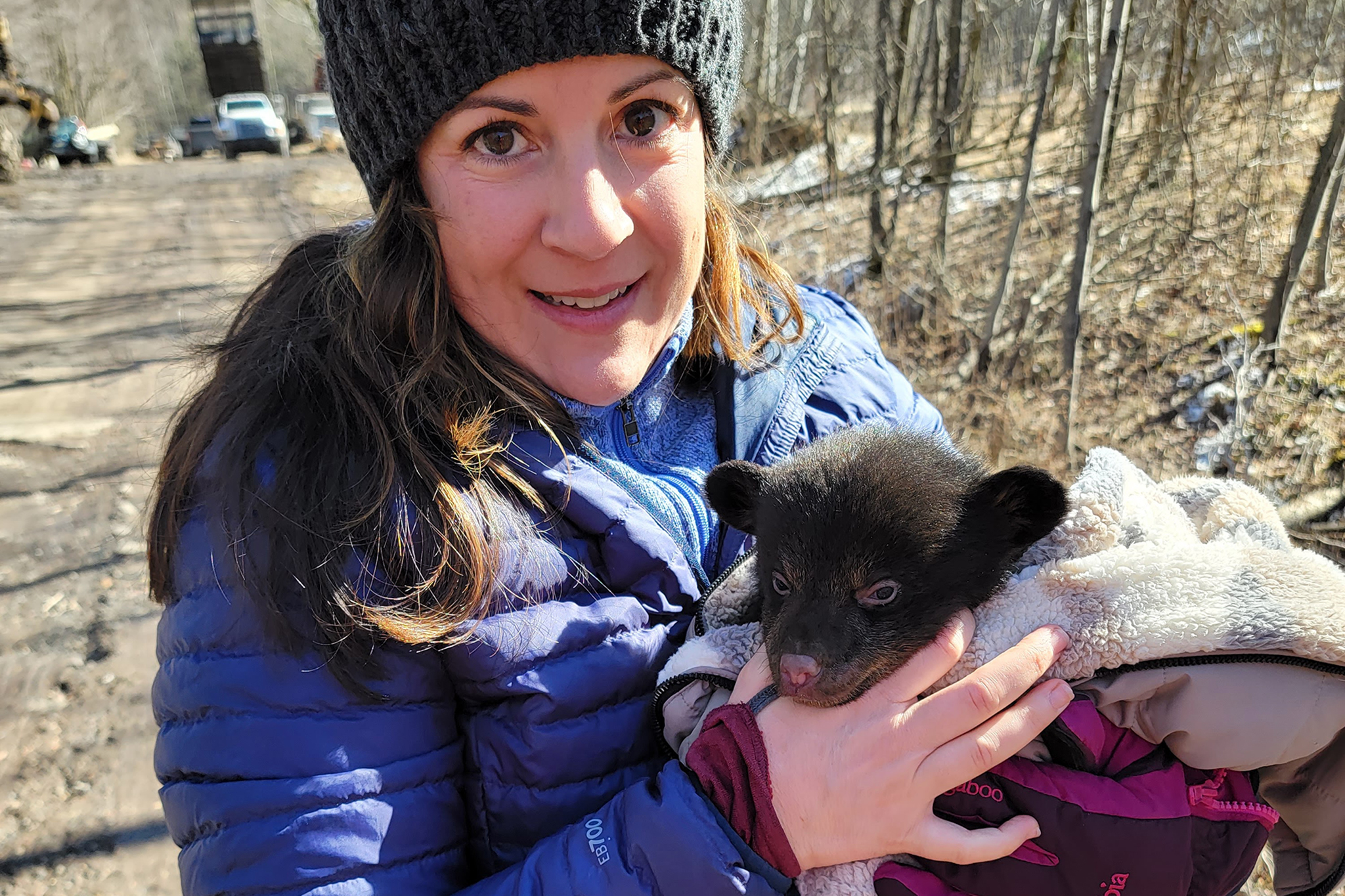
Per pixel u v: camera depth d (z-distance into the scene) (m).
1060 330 1.65
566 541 0.41
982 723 0.36
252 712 0.35
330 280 0.44
